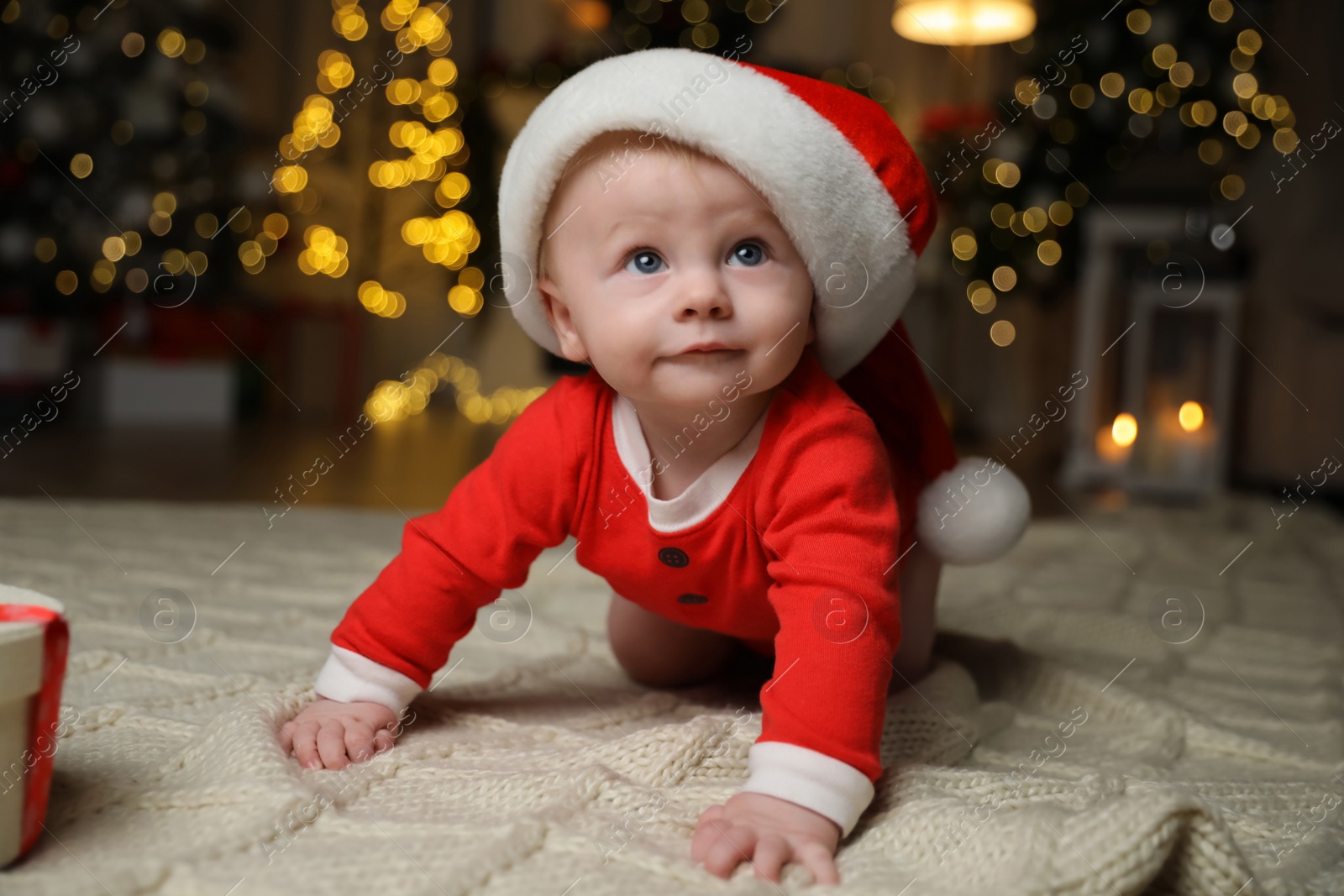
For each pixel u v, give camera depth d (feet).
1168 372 8.77
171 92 10.90
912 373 2.53
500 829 1.76
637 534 2.22
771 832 1.73
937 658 2.90
